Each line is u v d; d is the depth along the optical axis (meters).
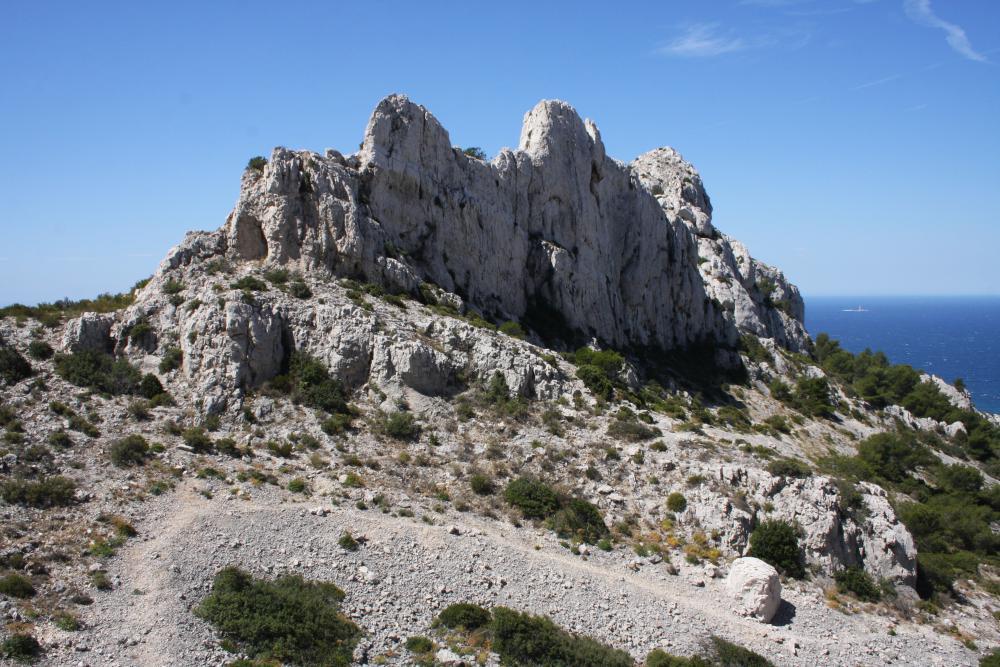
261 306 49.81
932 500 63.78
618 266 94.50
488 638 29.38
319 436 44.00
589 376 58.03
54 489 33.19
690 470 44.72
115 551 30.53
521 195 80.31
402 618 30.16
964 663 34.12
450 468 43.16
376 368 49.41
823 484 42.75
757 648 32.31
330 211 57.12
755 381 96.69
